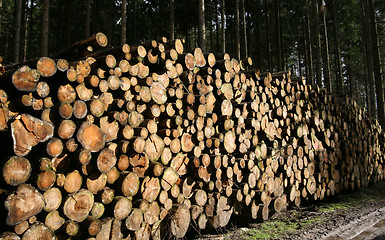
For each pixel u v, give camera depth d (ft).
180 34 68.74
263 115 17.03
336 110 24.47
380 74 39.40
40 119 8.44
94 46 11.43
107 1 58.75
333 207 20.43
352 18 64.13
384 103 39.65
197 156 13.10
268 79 17.99
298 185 18.92
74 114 9.09
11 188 7.64
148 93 11.52
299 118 19.97
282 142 18.17
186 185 12.66
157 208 11.50
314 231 14.82
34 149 8.38
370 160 30.12
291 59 85.71
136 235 10.58
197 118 13.33
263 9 63.00
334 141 23.31
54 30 57.41
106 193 9.82
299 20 63.31
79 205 9.05
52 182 8.38
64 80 9.10
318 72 39.40
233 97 15.57
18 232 7.63
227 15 64.75
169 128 12.21
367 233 14.82
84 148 9.07
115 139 10.55
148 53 11.87
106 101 10.27
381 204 22.26
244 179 15.15
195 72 13.88
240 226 15.38
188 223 12.34
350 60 74.18
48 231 8.21
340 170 23.63
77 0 53.26
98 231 9.21
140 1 64.80
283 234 14.23
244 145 15.40
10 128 7.58
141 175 11.08
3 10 53.52
